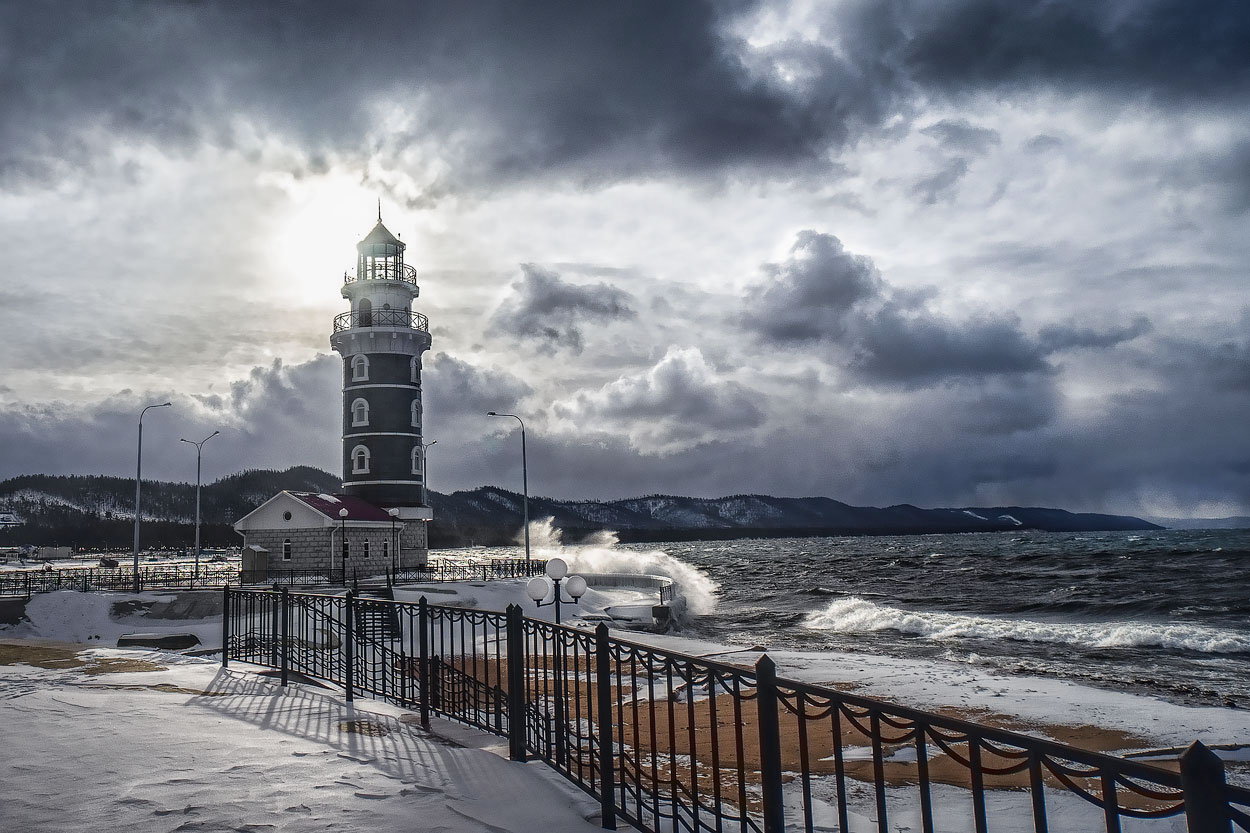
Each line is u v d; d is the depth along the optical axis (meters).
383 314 60.72
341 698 11.55
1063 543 176.00
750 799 10.29
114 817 5.96
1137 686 23.06
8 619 36.41
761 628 44.69
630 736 14.02
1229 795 2.89
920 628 40.78
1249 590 56.81
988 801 11.17
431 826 6.05
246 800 6.41
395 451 59.94
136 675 13.01
